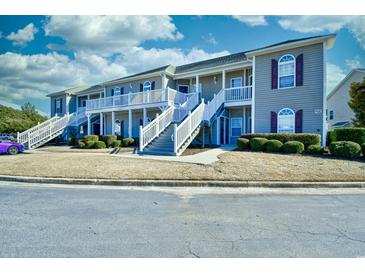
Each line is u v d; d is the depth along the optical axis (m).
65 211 4.50
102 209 4.63
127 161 9.84
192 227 3.74
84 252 2.96
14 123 40.72
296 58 13.37
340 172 7.68
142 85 21.91
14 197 5.52
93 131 26.64
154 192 6.05
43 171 8.13
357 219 4.12
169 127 15.38
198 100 18.25
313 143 11.70
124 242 3.22
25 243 3.19
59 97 31.27
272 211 4.54
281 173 7.52
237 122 17.66
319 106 12.64
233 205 4.93
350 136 11.46
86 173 7.72
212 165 8.59
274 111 14.09
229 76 18.19
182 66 22.34
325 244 3.19
